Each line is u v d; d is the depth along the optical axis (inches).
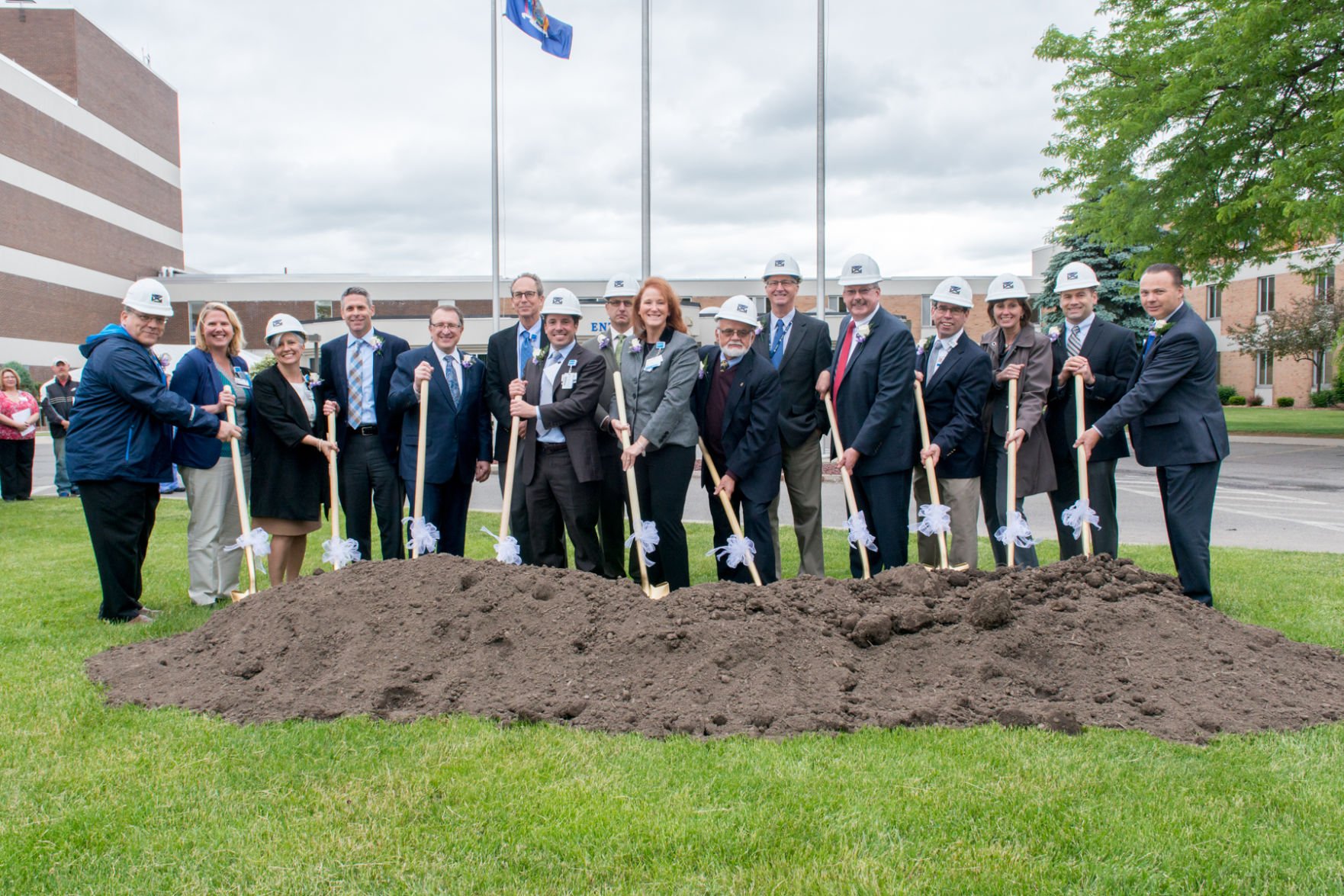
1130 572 192.7
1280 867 104.6
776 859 107.0
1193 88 708.7
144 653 191.8
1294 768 130.0
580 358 233.3
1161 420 218.2
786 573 288.8
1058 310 1082.1
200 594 247.0
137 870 106.1
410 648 174.4
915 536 339.9
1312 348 1245.7
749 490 234.4
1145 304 224.1
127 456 223.8
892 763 131.3
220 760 135.0
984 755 133.8
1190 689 158.4
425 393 229.9
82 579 280.5
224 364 260.5
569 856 108.4
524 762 132.8
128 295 227.0
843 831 112.8
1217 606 222.5
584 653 171.5
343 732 144.8
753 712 150.1
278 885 102.9
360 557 252.2
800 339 256.5
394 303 1838.1
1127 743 137.9
